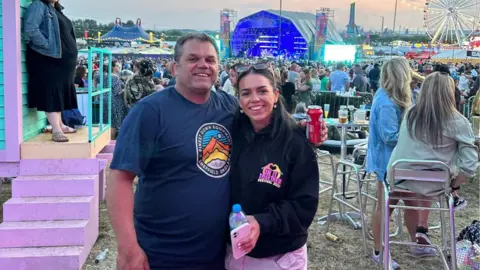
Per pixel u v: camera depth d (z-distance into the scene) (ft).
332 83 42.06
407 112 10.87
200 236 6.26
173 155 6.14
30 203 11.99
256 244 6.38
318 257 13.26
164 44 110.11
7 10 12.09
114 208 5.87
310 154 6.40
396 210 15.35
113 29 105.09
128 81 24.22
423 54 123.54
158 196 6.27
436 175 10.11
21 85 12.70
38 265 11.10
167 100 6.27
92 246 13.05
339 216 16.15
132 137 5.99
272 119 6.39
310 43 155.53
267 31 166.81
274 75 6.45
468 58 104.94
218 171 6.34
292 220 6.19
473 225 11.69
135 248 5.80
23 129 13.16
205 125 6.37
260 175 6.19
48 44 12.55
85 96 22.45
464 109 32.48
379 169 11.87
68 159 12.92
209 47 6.28
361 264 12.85
